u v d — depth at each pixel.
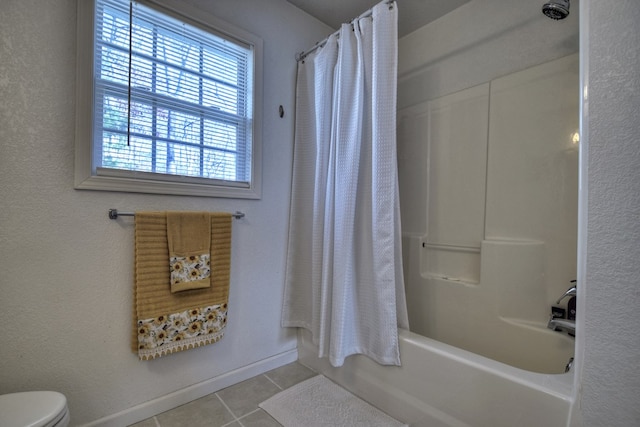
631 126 0.52
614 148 0.54
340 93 1.61
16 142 1.13
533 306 1.54
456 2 1.83
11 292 1.13
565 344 1.38
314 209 1.80
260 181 1.83
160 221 1.41
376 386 1.49
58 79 1.21
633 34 0.52
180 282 1.44
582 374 0.58
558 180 1.49
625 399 0.53
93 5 1.28
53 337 1.21
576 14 1.45
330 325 1.64
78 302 1.26
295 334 2.02
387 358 1.41
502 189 1.67
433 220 1.98
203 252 1.51
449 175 1.91
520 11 1.62
